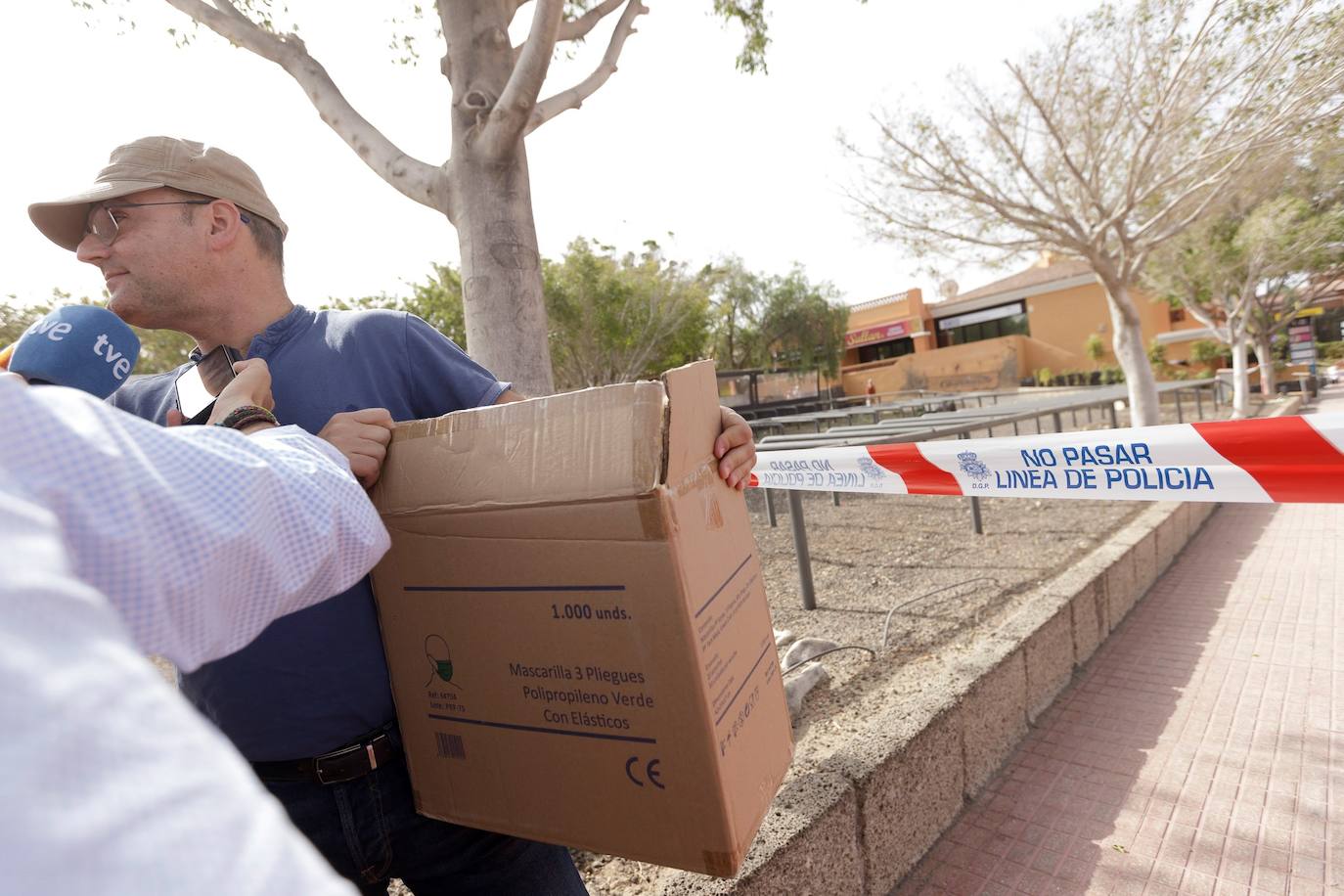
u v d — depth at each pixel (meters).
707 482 0.96
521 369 3.20
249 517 0.57
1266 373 19.34
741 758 0.94
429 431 0.98
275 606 0.61
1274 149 7.09
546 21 2.78
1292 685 3.09
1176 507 5.34
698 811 0.89
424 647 1.05
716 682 0.89
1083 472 2.62
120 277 1.19
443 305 15.26
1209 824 2.29
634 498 0.82
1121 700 3.13
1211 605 4.16
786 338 29.69
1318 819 2.25
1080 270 31.80
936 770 2.36
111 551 0.45
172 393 1.36
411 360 1.31
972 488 3.04
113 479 0.46
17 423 0.42
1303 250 12.42
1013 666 2.88
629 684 0.89
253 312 1.30
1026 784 2.61
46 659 0.31
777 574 4.99
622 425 0.83
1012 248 8.50
